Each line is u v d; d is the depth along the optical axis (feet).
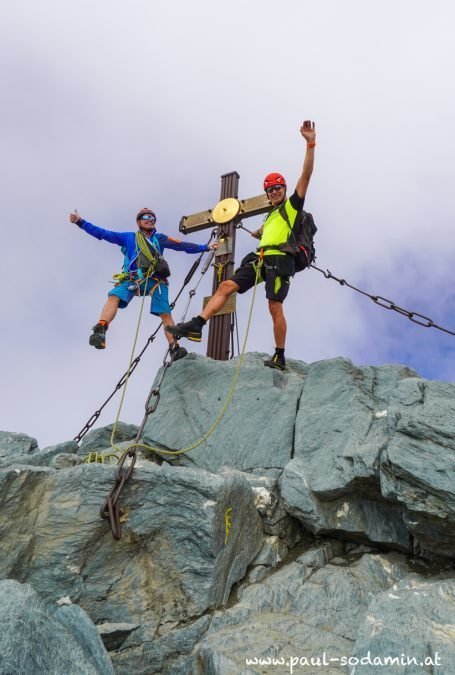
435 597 15.24
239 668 14.33
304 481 19.25
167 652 15.90
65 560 16.51
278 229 23.95
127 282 25.59
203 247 27.61
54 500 17.17
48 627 13.52
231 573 17.60
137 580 16.98
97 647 14.34
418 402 17.94
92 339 24.27
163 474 17.54
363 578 17.70
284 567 18.61
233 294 27.76
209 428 22.93
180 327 23.35
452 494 15.87
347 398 20.93
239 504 18.28
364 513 19.11
